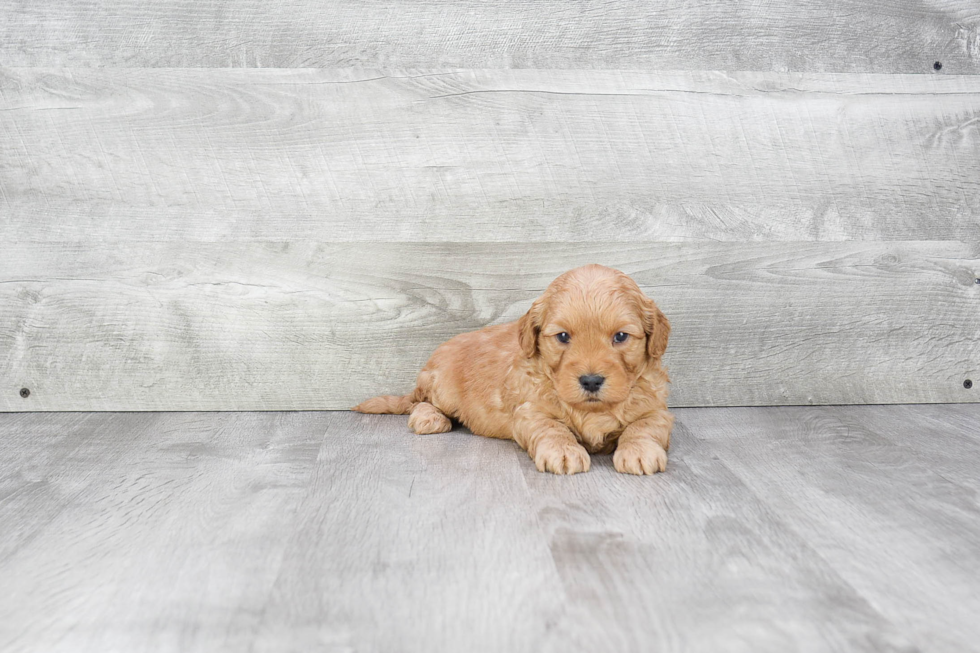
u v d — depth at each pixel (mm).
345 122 2516
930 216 2658
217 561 1399
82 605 1243
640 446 1911
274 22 2477
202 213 2529
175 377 2582
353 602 1245
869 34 2592
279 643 1130
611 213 2572
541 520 1581
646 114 2553
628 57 2539
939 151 2643
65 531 1539
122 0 2443
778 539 1486
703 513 1621
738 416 2512
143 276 2539
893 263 2654
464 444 2166
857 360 2672
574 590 1278
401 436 2258
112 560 1404
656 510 1638
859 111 2607
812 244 2625
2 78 2449
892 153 2627
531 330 1994
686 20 2539
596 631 1153
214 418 2496
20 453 2082
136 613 1218
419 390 2441
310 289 2564
